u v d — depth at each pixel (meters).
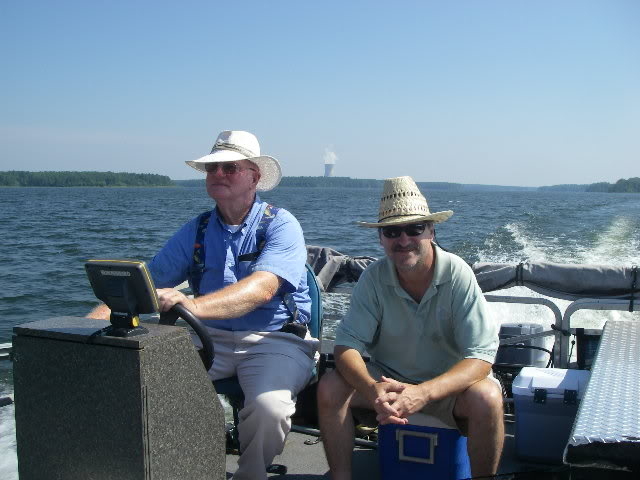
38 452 2.24
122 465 2.09
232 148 3.27
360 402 2.98
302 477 3.34
